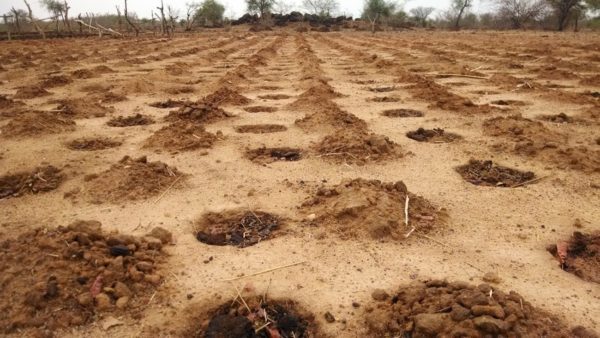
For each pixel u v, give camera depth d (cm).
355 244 374
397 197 429
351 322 289
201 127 687
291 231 399
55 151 615
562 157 560
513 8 5197
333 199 433
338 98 978
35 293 285
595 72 1334
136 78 1180
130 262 327
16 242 326
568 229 403
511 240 385
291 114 828
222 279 334
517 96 978
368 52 2092
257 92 1060
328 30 5072
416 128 731
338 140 615
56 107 850
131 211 440
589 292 316
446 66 1442
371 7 5597
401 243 376
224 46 2544
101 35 3381
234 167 559
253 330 288
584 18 4888
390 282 327
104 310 293
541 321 269
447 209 441
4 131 689
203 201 464
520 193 479
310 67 1420
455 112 834
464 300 272
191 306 305
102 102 948
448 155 600
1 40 2992
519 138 650
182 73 1355
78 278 302
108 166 561
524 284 324
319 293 318
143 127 746
